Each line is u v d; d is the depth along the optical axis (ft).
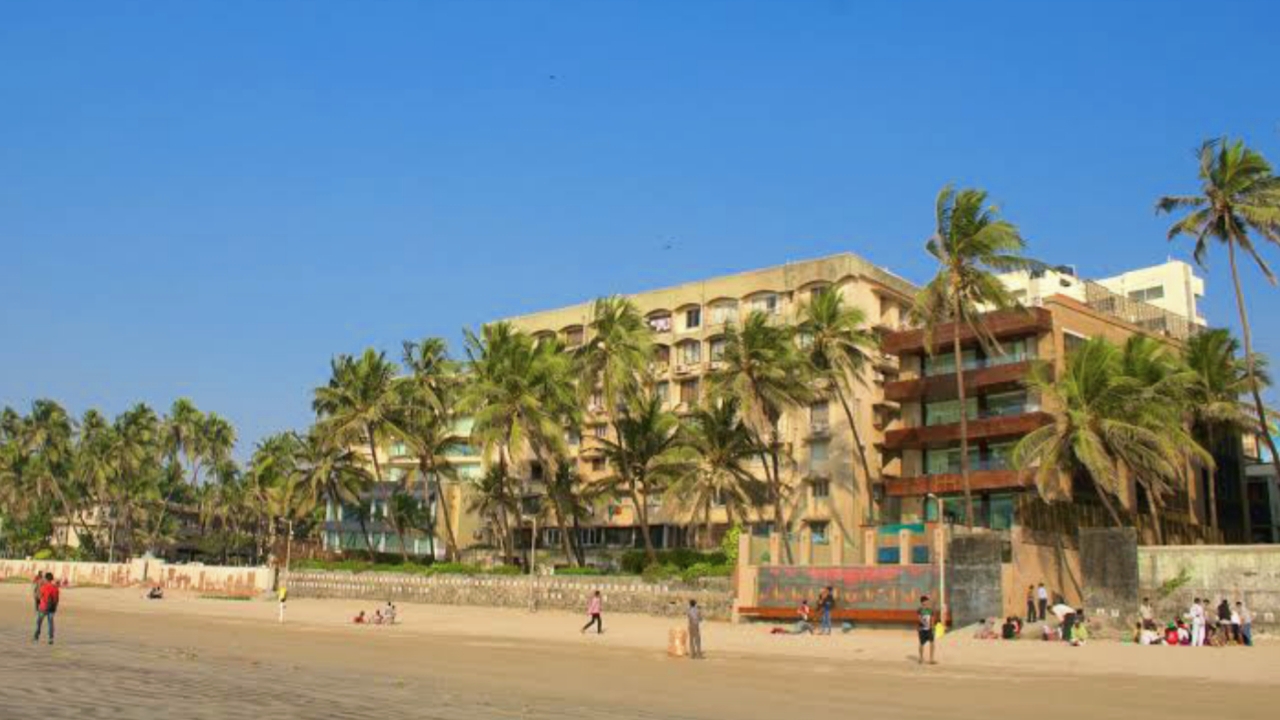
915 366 235.40
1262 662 108.17
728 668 104.53
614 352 217.56
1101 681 92.89
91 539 429.38
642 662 111.24
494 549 286.46
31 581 337.93
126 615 184.85
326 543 335.47
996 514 214.28
